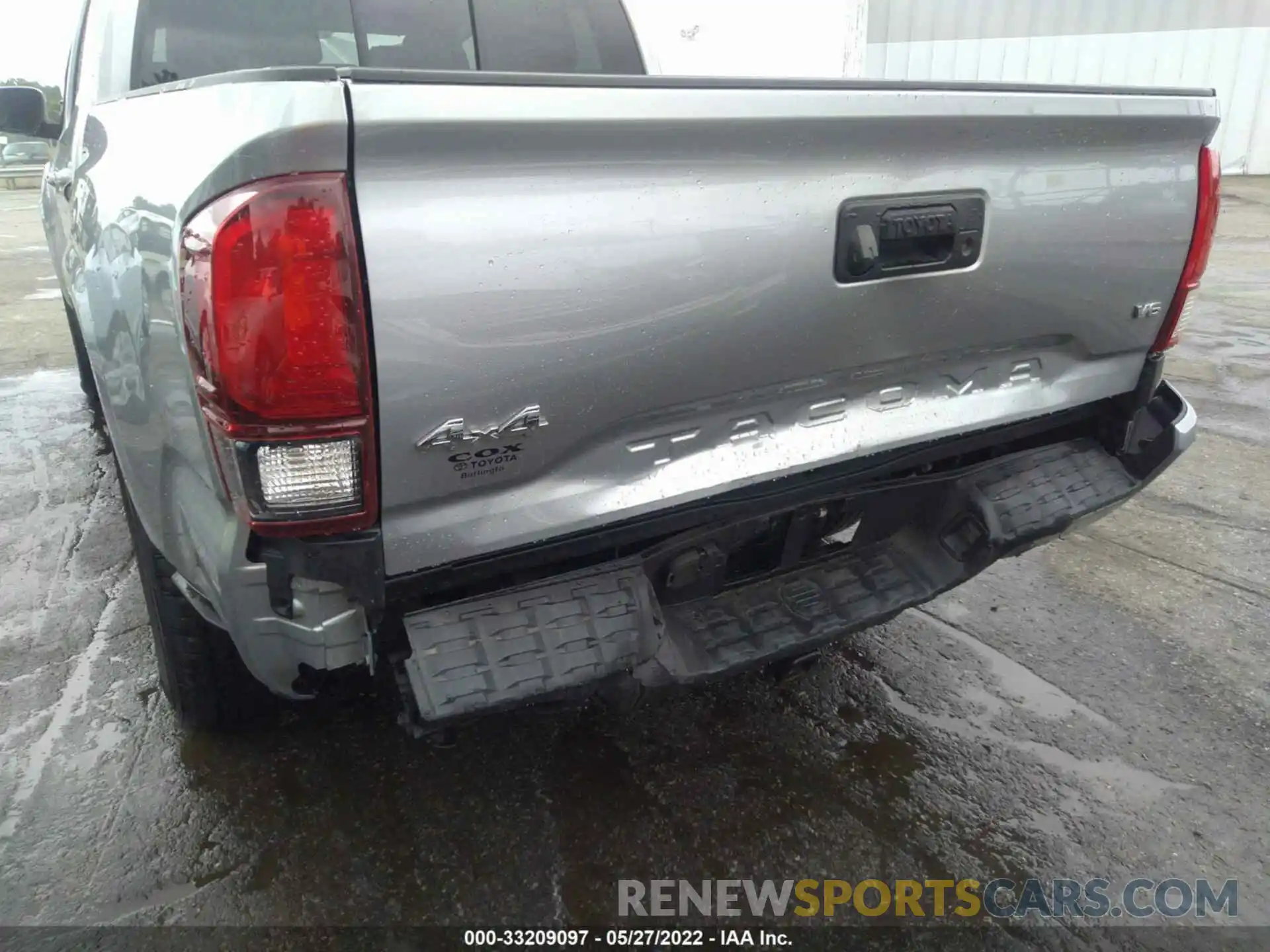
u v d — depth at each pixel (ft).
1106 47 45.32
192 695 7.43
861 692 8.79
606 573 5.89
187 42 7.92
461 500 5.12
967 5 45.11
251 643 5.15
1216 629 9.84
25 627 9.73
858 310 5.99
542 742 8.06
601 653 5.63
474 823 7.13
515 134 4.55
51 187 11.21
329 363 4.47
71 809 7.18
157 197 5.08
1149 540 11.87
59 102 11.26
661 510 5.81
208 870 6.65
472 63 9.43
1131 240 7.06
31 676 8.86
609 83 4.75
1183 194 7.22
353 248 4.39
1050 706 8.59
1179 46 45.52
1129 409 7.89
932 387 6.81
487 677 5.33
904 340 6.32
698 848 6.95
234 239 4.29
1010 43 45.75
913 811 7.32
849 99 5.41
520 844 6.94
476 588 5.61
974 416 7.00
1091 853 6.95
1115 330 7.38
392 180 4.41
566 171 4.80
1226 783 7.63
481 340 4.78
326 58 8.50
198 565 5.51
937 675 9.05
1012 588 10.71
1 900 6.36
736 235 5.37
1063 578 10.93
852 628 6.70
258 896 6.45
